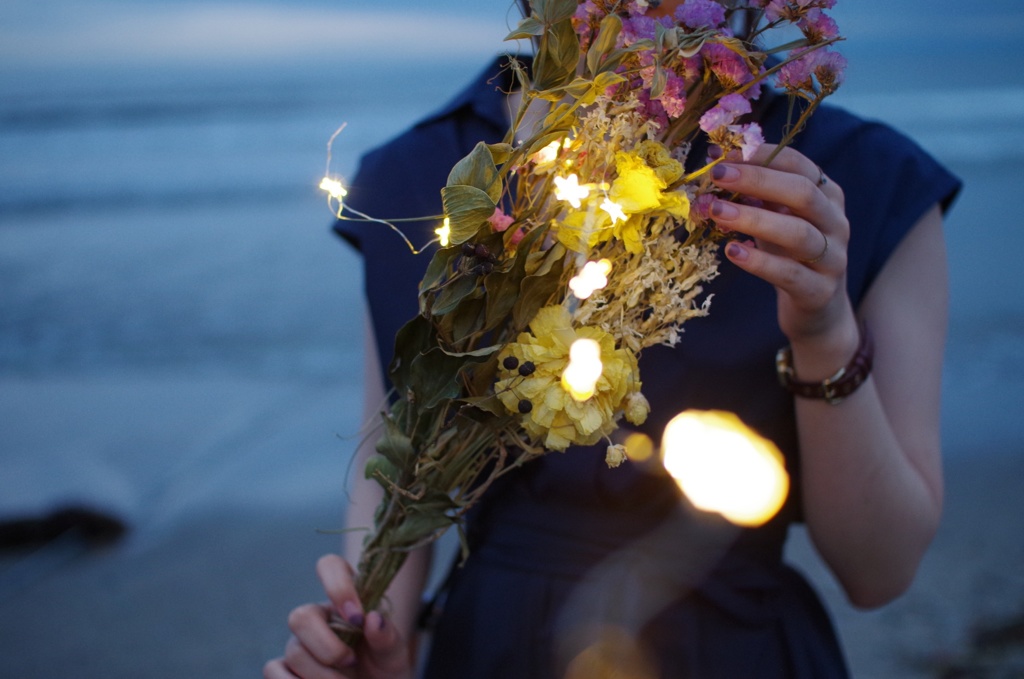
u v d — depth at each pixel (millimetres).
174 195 9500
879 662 2068
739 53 726
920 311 925
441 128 1022
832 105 969
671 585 927
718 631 922
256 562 2869
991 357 4281
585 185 749
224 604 2637
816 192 750
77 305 5691
